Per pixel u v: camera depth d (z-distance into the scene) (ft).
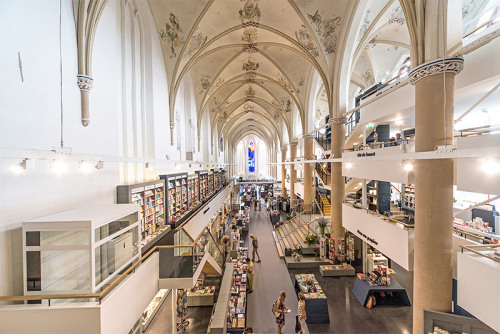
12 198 11.74
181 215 31.94
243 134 124.47
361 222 26.30
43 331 10.69
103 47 19.47
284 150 77.41
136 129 25.53
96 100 18.53
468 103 20.72
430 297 15.80
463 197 32.42
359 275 27.09
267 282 30.66
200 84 47.09
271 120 81.20
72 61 15.96
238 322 21.20
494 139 11.48
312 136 49.21
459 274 14.44
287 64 45.32
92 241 11.75
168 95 33.19
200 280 28.22
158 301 24.21
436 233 15.61
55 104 14.55
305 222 44.21
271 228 57.62
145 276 15.64
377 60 43.14
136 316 14.26
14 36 12.09
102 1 17.12
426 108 15.84
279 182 104.78
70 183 15.61
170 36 30.48
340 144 33.27
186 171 40.47
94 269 11.74
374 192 33.86
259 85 59.36
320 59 33.58
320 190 62.34
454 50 15.21
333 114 33.17
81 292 11.50
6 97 11.70
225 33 34.32
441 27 15.40
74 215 12.97
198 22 29.91
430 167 15.74
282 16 32.14
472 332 14.12
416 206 16.75
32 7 13.07
